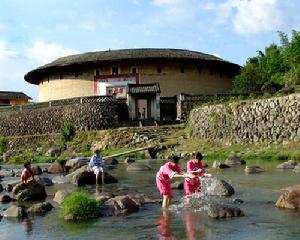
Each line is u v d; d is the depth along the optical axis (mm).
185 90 54344
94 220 11898
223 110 34344
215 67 56812
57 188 19125
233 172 21375
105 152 39188
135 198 14523
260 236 9523
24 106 53438
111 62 53312
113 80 53719
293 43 43844
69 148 43656
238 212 11633
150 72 53531
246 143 31672
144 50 55406
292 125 28719
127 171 25734
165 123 45406
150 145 37844
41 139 48969
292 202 12477
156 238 9734
